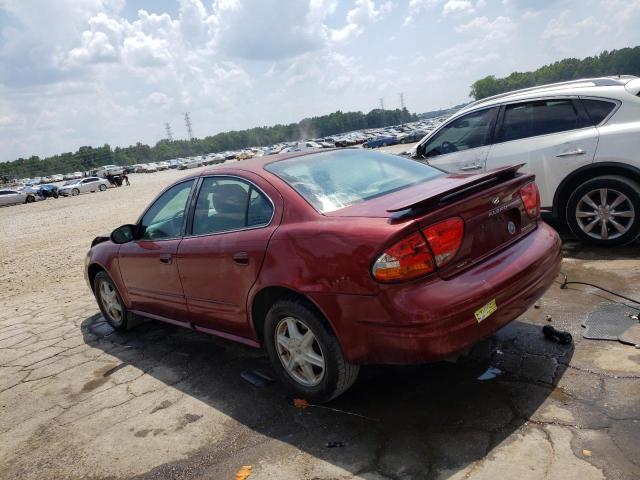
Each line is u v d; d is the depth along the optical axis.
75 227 17.30
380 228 2.68
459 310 2.59
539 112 5.70
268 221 3.32
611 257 5.04
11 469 3.05
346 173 3.65
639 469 2.24
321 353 3.03
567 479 2.24
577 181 5.43
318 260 2.88
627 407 2.67
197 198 3.99
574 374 3.06
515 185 3.12
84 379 4.21
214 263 3.59
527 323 3.86
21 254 12.45
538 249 3.14
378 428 2.86
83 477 2.86
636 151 4.97
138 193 33.97
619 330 3.49
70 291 7.59
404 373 3.40
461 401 2.98
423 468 2.47
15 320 6.40
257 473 2.65
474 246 2.84
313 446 2.79
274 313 3.20
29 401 3.95
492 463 2.43
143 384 3.94
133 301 4.82
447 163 6.39
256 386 3.60
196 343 4.65
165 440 3.09
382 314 2.64
